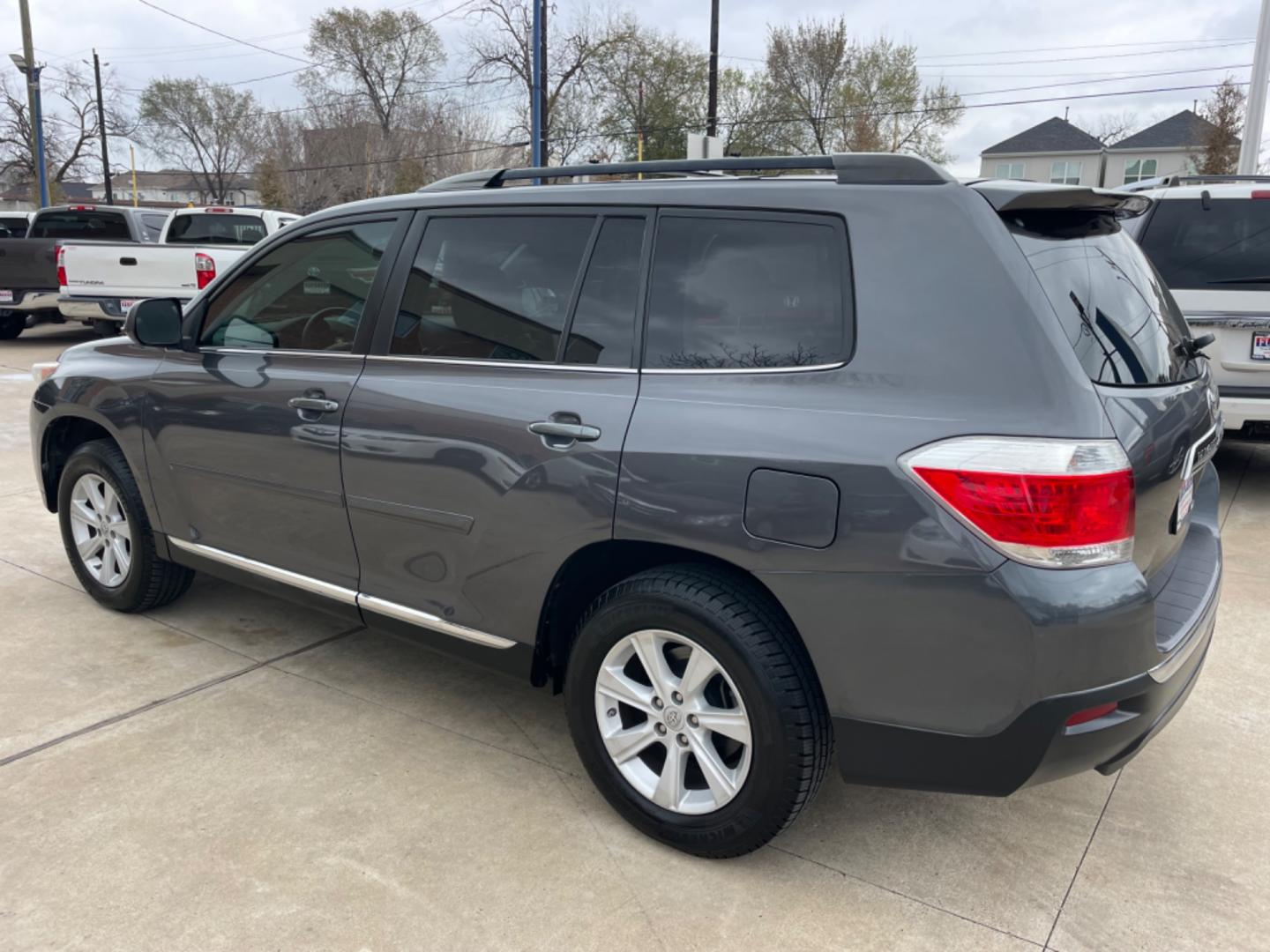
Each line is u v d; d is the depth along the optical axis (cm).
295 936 231
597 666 269
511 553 278
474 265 299
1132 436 219
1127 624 212
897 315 227
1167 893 253
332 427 316
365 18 5003
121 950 226
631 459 251
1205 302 570
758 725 239
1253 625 426
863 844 272
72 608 434
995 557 209
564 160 4269
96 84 5275
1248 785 304
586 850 266
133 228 1423
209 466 359
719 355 250
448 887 249
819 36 4278
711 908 244
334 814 280
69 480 422
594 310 272
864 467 220
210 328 370
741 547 235
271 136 5612
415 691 360
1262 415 566
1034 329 214
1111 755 228
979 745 220
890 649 223
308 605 347
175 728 328
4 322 1505
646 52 4172
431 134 4900
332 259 334
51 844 263
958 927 238
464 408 284
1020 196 230
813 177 254
